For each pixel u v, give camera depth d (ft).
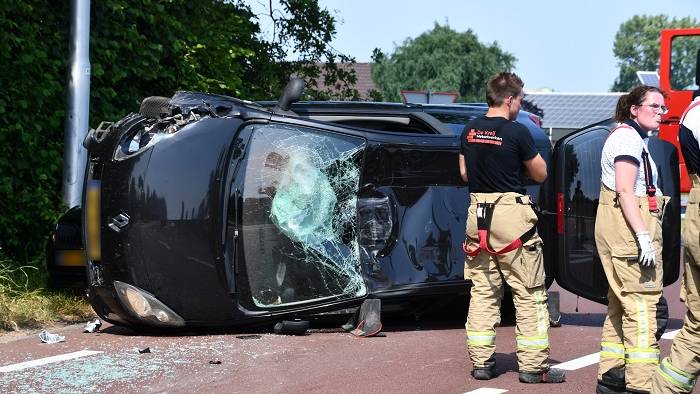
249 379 24.35
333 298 30.35
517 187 24.39
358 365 26.04
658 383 20.45
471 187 24.76
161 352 27.43
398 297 30.63
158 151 29.04
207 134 29.32
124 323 30.50
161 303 29.12
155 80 46.93
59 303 33.35
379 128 34.12
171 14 48.88
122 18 44.01
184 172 28.94
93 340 29.25
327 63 63.77
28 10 38.96
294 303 30.04
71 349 27.91
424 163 31.24
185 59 48.03
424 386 23.76
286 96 30.73
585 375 25.25
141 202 28.73
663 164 30.45
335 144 30.50
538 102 176.04
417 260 30.86
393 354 27.50
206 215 28.94
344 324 31.65
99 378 24.35
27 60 38.65
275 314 29.78
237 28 54.95
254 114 30.01
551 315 32.65
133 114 30.63
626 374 22.40
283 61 62.49
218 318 29.48
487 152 24.31
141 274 28.91
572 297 41.57
